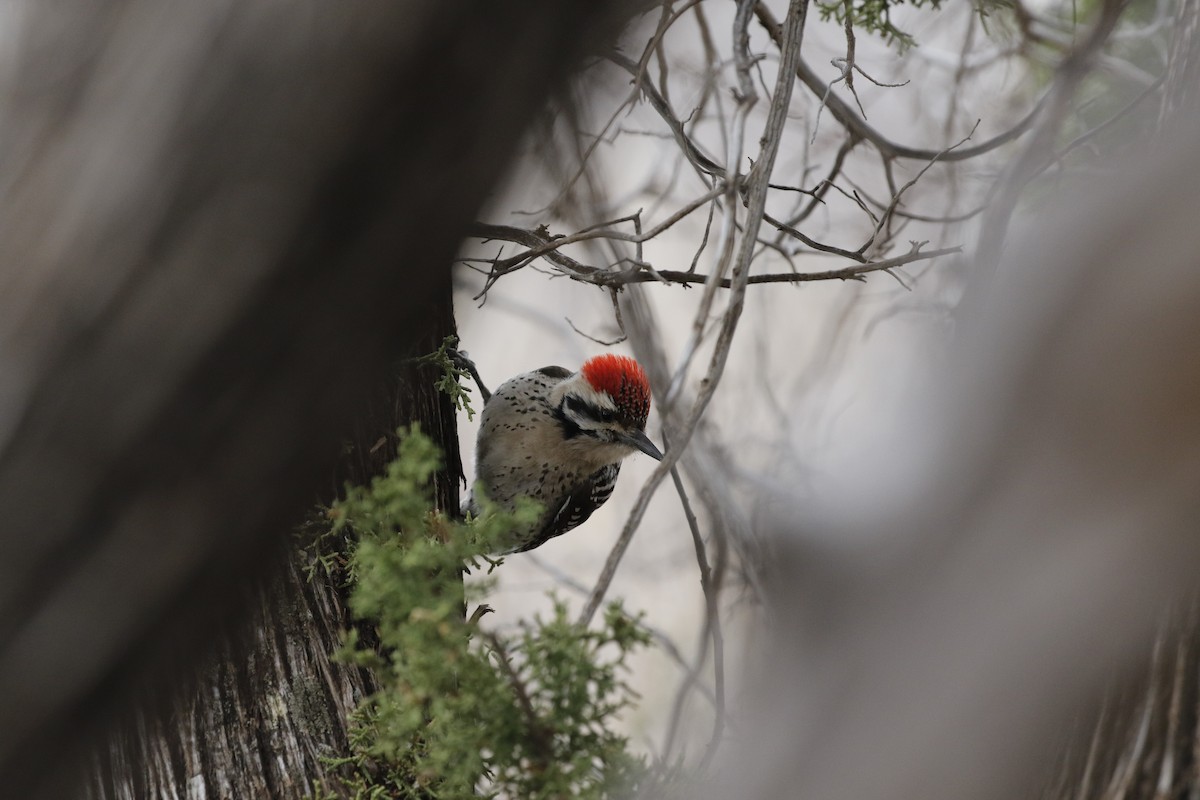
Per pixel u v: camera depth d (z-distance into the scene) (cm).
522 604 1404
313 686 613
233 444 274
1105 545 282
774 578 369
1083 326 287
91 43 265
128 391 265
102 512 274
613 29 323
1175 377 276
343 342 272
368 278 266
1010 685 289
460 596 460
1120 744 342
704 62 1015
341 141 252
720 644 525
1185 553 282
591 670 447
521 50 258
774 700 311
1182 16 513
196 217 257
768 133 517
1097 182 317
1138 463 279
